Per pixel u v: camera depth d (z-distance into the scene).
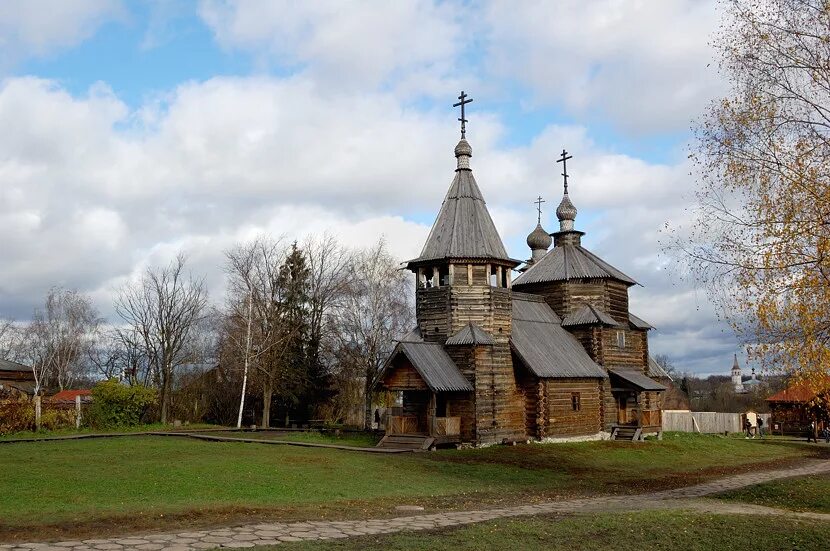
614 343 47.75
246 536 14.99
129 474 24.39
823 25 19.73
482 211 41.78
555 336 45.84
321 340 66.12
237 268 63.16
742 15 20.55
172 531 15.41
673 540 15.25
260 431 50.00
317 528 16.33
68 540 14.19
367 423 57.84
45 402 50.50
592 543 14.84
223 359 66.94
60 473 24.55
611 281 48.97
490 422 38.75
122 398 51.12
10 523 15.70
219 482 23.09
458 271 40.22
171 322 67.19
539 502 22.64
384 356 61.28
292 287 64.25
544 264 51.03
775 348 18.22
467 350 38.81
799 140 19.55
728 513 19.39
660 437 47.34
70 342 89.06
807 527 16.77
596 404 45.09
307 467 27.66
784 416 61.25
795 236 18.33
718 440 48.72
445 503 21.72
